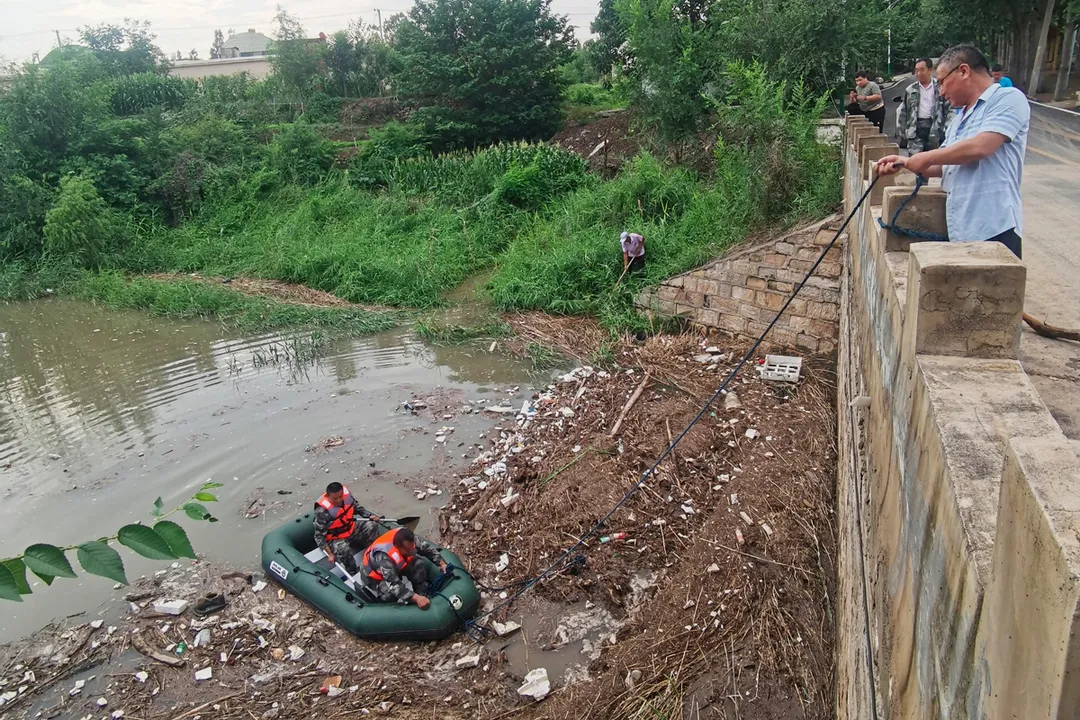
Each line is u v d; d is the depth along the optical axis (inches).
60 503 356.8
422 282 650.8
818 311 424.2
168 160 930.1
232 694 243.6
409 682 243.8
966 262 93.4
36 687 251.1
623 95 731.4
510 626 263.7
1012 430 77.0
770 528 281.9
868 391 190.1
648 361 452.8
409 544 268.7
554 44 1064.2
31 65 862.5
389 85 1347.2
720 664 231.3
